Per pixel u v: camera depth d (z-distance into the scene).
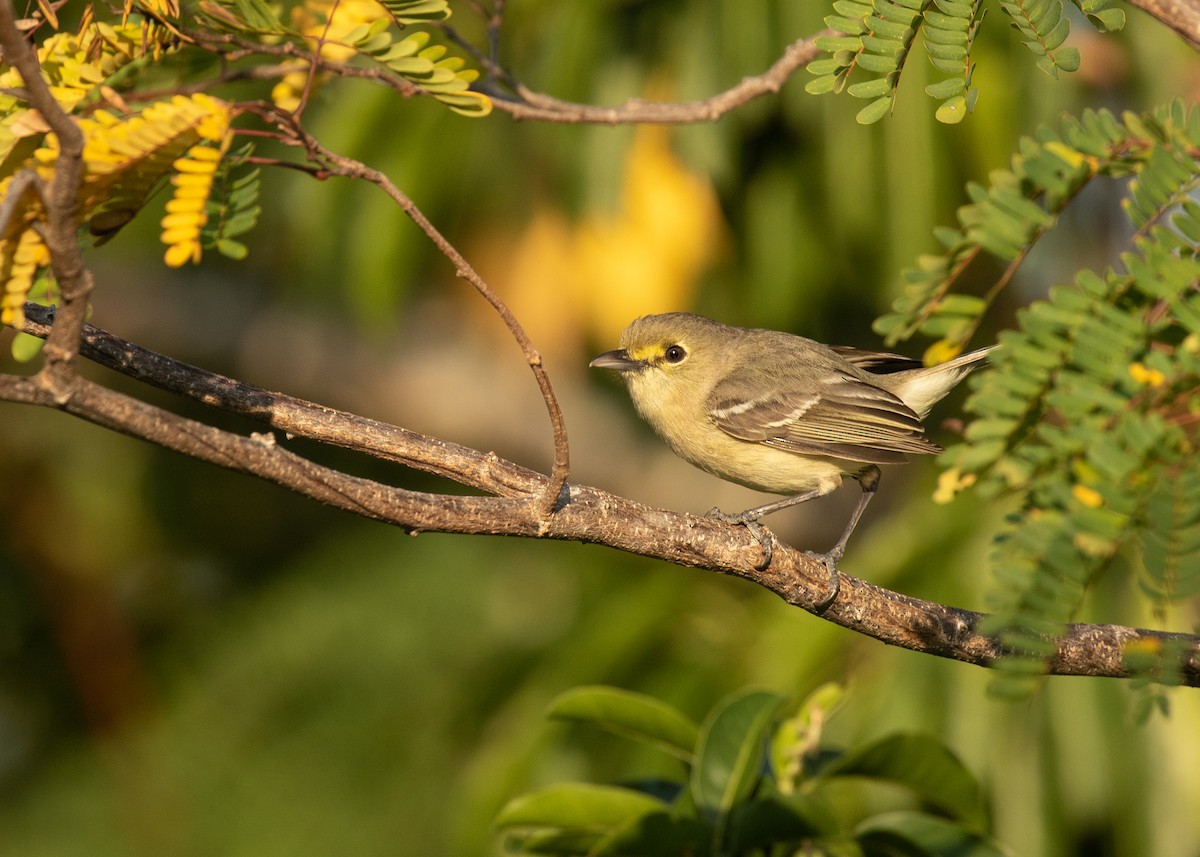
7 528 13.65
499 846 10.31
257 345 17.12
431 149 11.39
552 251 11.88
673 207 11.68
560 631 12.18
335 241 12.09
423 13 5.79
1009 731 9.64
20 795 12.87
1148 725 9.54
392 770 12.55
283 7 6.81
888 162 10.77
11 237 4.77
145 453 14.23
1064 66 5.34
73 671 13.52
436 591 13.42
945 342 5.19
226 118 4.91
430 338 17.44
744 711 7.48
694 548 7.14
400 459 7.20
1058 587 4.42
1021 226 4.74
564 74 11.14
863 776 7.64
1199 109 4.74
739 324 12.90
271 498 14.59
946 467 4.76
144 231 13.64
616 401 17.62
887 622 7.40
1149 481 4.34
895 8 5.46
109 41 6.01
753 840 7.21
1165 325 4.63
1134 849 9.41
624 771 10.44
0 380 5.23
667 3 11.21
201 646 13.69
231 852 12.23
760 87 9.09
